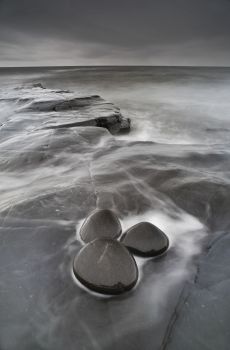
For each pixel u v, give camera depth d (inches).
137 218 115.7
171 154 191.5
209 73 2166.6
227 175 154.8
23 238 102.2
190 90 1195.9
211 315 69.0
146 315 69.7
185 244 98.7
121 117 501.4
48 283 81.0
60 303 74.0
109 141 238.4
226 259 90.0
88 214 117.8
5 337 64.9
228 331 64.7
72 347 62.3
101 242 85.8
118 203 125.6
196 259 90.4
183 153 193.2
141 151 202.1
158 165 167.3
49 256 92.9
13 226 109.3
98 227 98.8
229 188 131.3
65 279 82.2
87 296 75.8
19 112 462.0
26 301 74.8
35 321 68.9
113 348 61.7
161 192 133.3
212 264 87.7
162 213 118.9
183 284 79.7
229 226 108.6
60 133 260.7
